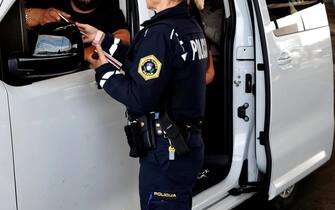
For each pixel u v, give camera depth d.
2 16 2.21
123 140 2.74
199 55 2.45
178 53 2.35
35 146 2.33
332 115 4.23
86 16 2.81
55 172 2.44
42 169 2.38
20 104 2.25
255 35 3.42
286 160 3.70
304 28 3.76
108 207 2.74
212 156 3.75
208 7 3.73
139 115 2.45
